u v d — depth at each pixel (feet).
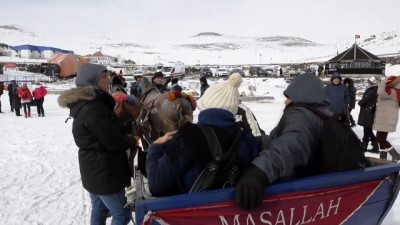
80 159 11.51
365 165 9.66
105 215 12.83
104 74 11.79
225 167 8.34
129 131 18.28
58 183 22.03
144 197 8.96
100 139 11.02
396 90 24.73
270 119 48.88
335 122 9.26
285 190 8.32
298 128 8.96
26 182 22.22
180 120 18.26
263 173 8.04
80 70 11.68
